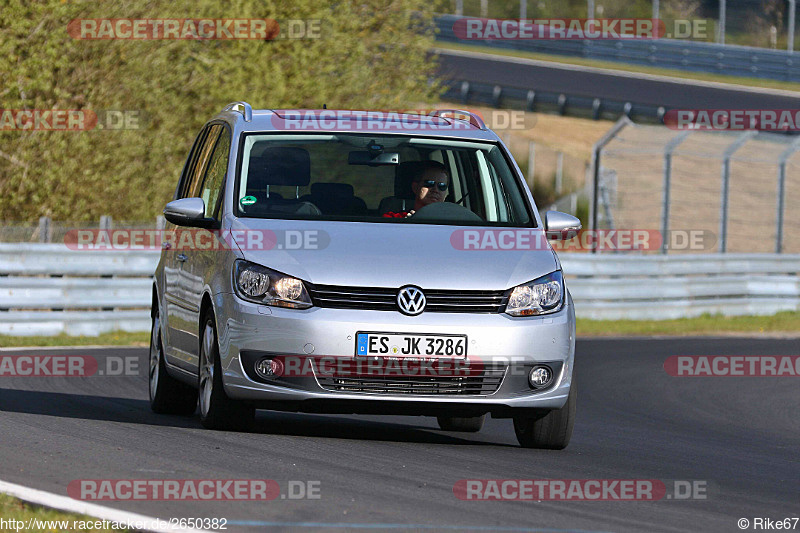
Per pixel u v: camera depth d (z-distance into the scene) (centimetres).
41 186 7506
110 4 7862
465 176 2905
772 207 12388
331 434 2772
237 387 2480
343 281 2459
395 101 9888
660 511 2011
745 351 5969
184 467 2145
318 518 1780
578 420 3484
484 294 2503
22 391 3481
